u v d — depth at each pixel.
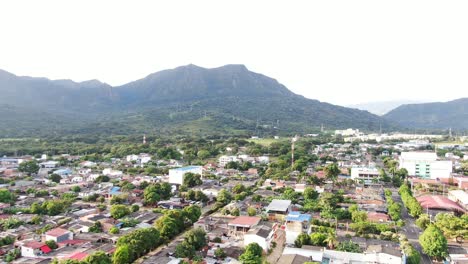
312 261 106.25
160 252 117.69
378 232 139.50
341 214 160.50
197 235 120.38
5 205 179.75
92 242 127.44
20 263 107.94
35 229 143.38
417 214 163.75
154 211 171.25
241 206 181.62
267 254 120.19
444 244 115.56
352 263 109.00
